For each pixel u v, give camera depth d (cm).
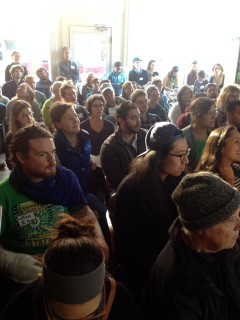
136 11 725
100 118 311
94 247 71
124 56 759
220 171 164
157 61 777
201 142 227
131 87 482
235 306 95
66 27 710
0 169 369
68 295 65
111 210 176
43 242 137
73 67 703
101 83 566
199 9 728
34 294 79
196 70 717
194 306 88
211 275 94
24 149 131
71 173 151
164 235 147
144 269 147
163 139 137
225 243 86
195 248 92
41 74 609
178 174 145
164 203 143
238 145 158
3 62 715
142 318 103
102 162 242
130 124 234
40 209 138
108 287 83
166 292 90
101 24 723
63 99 375
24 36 709
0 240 139
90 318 71
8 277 122
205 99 227
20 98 406
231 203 83
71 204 148
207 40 743
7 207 134
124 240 151
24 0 680
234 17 626
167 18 742
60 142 222
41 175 133
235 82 603
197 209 84
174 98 636
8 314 80
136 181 144
